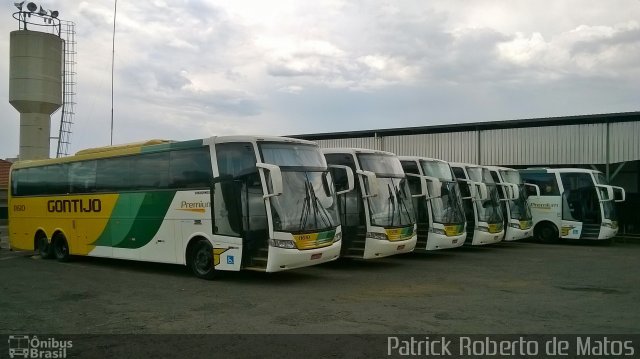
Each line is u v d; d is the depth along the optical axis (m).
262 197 10.99
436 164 16.66
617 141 23.94
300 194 11.42
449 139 28.42
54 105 32.03
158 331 7.29
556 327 7.38
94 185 15.00
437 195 15.59
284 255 10.77
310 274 12.89
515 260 15.83
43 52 31.38
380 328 7.32
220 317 8.12
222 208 11.58
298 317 8.05
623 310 8.54
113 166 14.46
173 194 12.70
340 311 8.47
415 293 10.16
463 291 10.38
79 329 7.46
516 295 9.91
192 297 9.88
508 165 26.75
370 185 13.28
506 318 7.93
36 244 17.27
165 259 12.83
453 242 15.88
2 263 15.96
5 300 9.74
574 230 20.84
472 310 8.52
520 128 26.42
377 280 11.88
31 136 31.56
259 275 12.70
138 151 13.77
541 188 21.88
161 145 13.19
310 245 11.22
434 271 13.41
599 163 24.36
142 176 13.58
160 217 12.97
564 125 25.31
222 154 11.74
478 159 27.44
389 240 13.50
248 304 9.13
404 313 8.30
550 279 11.99
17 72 31.09
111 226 14.33
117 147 14.66
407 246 14.04
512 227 19.47
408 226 14.15
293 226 11.05
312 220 11.45
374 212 13.59
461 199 16.95
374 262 15.34
